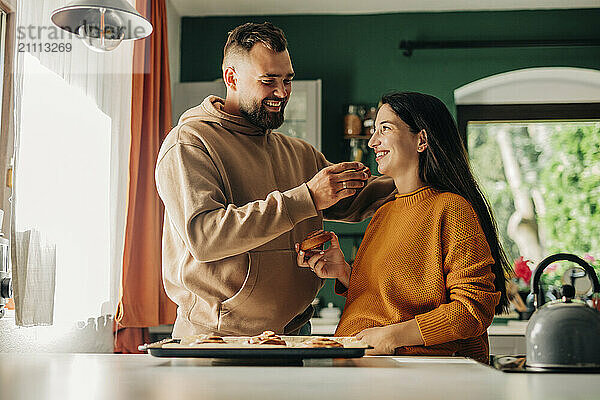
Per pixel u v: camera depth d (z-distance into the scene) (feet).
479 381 2.95
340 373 3.27
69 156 7.16
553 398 2.43
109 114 8.39
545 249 14.44
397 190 6.18
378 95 14.33
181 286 5.77
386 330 4.71
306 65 14.46
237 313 5.59
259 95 5.82
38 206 6.47
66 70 7.14
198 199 5.15
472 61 14.30
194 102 13.57
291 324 6.04
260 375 3.19
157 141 10.75
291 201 5.04
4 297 5.72
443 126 5.50
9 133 5.92
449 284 4.91
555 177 14.62
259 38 5.82
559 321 3.41
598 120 14.51
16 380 2.97
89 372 3.31
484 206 5.62
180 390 2.64
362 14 14.55
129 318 9.53
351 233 13.94
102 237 8.09
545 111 14.65
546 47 14.23
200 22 14.76
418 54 14.39
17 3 6.12
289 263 5.79
